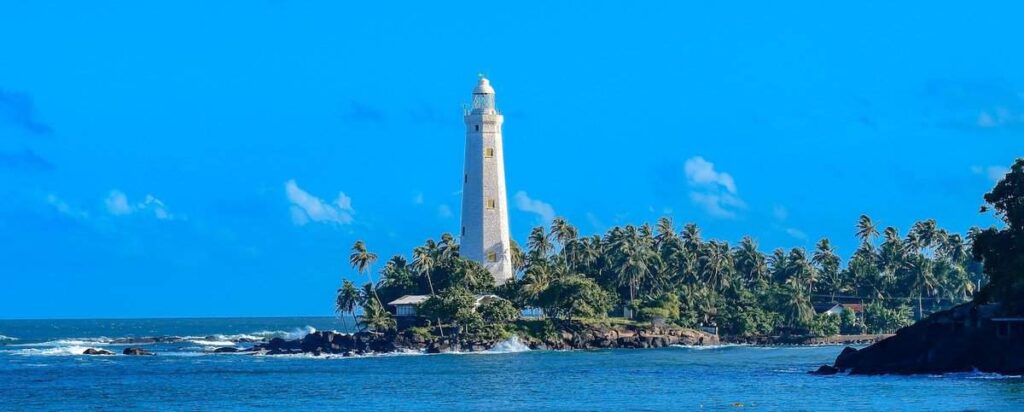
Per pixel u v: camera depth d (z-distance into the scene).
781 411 114.12
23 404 132.62
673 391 134.25
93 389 148.75
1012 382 132.25
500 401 128.25
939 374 143.38
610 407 120.81
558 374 161.00
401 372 168.75
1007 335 142.75
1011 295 143.25
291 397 135.75
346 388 145.38
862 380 140.62
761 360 187.00
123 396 139.62
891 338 152.62
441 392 138.50
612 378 153.00
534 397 131.38
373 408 124.44
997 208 154.38
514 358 197.62
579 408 120.69
